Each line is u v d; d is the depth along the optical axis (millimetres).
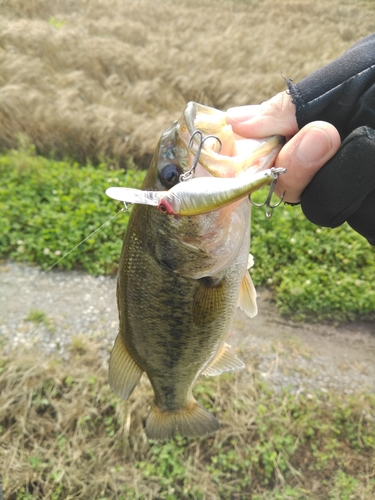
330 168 203
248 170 201
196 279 233
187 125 203
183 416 306
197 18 1605
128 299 250
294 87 214
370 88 205
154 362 269
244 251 239
